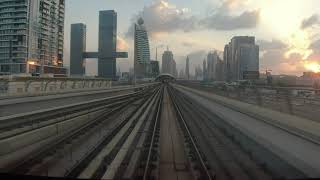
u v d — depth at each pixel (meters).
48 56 92.38
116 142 20.69
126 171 13.63
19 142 18.33
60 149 17.88
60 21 98.69
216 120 30.88
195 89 97.38
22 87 39.62
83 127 26.19
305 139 17.95
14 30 81.94
